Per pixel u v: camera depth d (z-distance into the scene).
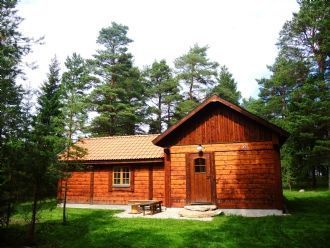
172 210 15.86
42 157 9.80
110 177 19.12
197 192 15.77
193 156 16.14
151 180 18.19
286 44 32.06
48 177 9.92
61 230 11.52
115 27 37.84
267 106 37.75
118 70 37.34
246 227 11.35
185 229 11.18
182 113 40.03
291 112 30.42
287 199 20.16
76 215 15.25
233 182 15.26
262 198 14.65
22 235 10.33
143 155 18.34
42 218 14.05
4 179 9.75
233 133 15.68
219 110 16.14
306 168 29.03
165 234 10.45
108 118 34.50
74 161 13.40
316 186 31.39
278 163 14.71
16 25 12.37
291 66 31.23
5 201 9.96
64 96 13.85
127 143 20.69
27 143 9.94
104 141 21.73
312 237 9.66
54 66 36.91
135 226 11.95
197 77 40.75
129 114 35.97
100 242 9.72
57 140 12.30
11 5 12.17
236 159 15.41
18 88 10.87
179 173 16.27
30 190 9.91
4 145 9.88
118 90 36.19
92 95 35.00
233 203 15.04
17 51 11.97
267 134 15.11
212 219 13.29
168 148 16.59
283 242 9.26
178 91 42.16
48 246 9.41
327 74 28.84
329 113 27.28
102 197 19.05
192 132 16.41
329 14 27.14
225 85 48.31
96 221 13.32
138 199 18.25
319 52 29.59
